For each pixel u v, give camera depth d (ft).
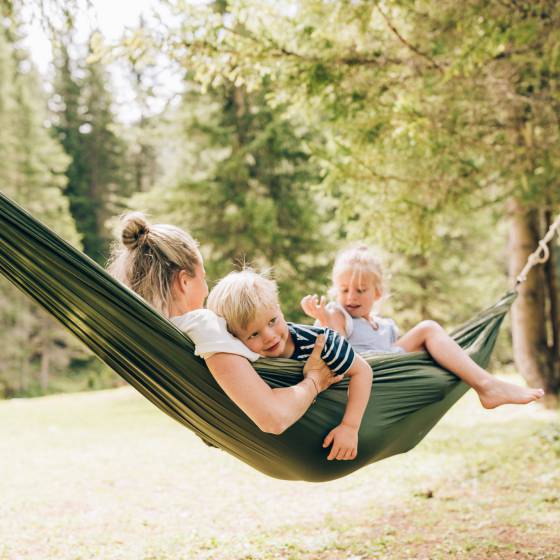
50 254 7.97
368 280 12.10
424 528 16.15
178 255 8.63
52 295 8.23
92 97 100.63
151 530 17.02
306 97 23.40
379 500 19.58
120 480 23.43
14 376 84.89
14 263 8.11
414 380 10.01
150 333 7.98
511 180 26.27
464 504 18.40
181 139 51.24
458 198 25.31
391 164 25.44
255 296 8.19
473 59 19.57
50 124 101.76
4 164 76.23
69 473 24.61
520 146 24.40
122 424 39.63
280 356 8.62
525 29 18.92
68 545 15.56
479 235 58.18
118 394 57.88
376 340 11.92
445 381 10.41
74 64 98.94
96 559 14.39
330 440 8.71
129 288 8.21
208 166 51.29
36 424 39.88
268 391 7.77
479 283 66.64
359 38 22.44
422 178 24.97
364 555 14.16
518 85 24.34
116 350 8.44
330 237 50.93
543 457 23.35
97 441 32.81
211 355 7.80
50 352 88.48
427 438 30.50
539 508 17.10
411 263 56.70
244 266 9.00
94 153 99.96
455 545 14.17
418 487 20.66
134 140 51.60
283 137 49.11
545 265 35.78
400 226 25.32
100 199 98.32
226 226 49.34
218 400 8.23
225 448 9.36
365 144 23.52
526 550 13.50
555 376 35.91
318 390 8.33
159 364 8.21
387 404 9.60
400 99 21.68
